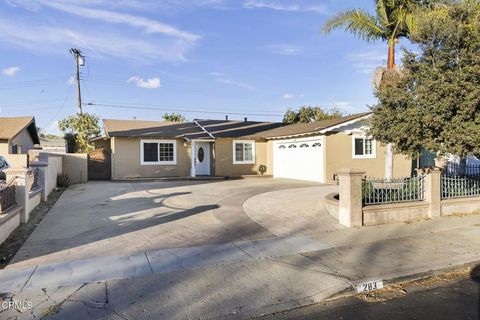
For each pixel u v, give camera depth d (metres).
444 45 8.73
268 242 7.47
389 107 9.53
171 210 10.70
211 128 24.86
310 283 5.37
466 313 4.59
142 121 25.36
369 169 19.20
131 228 8.51
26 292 4.93
